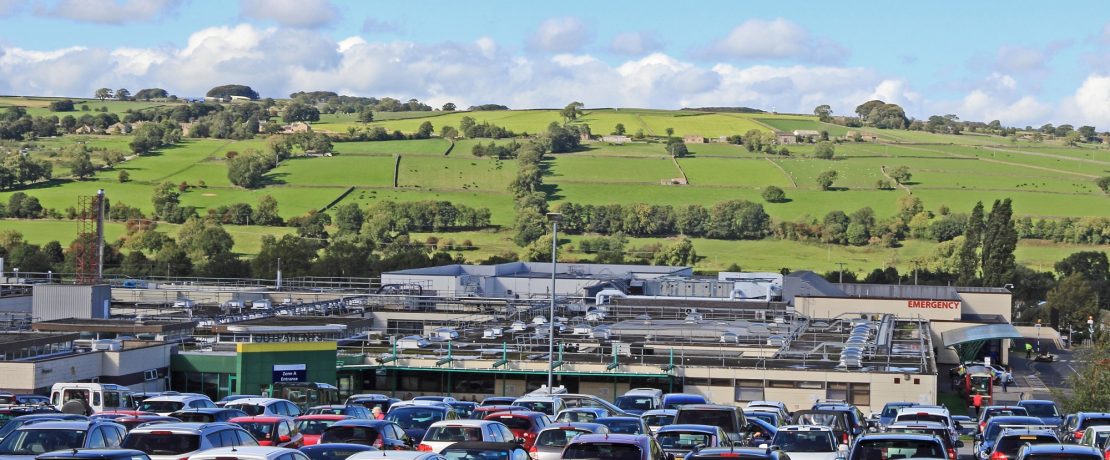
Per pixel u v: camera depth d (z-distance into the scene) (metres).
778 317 147.62
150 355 88.50
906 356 105.31
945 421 55.19
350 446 37.09
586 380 96.50
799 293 175.75
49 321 107.69
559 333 122.19
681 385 95.12
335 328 99.31
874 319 154.62
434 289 178.75
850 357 98.00
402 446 42.44
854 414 57.16
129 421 44.22
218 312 138.38
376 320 147.25
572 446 35.34
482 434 41.88
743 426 50.50
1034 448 35.78
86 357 84.00
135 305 140.75
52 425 39.09
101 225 187.75
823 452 40.84
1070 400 85.81
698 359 100.31
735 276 199.88
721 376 94.81
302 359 91.81
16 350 83.75
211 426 38.00
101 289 121.25
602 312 148.38
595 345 111.50
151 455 36.12
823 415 54.16
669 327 131.12
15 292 153.12
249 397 60.31
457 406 58.19
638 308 154.75
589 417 53.19
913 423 47.22
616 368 95.75
